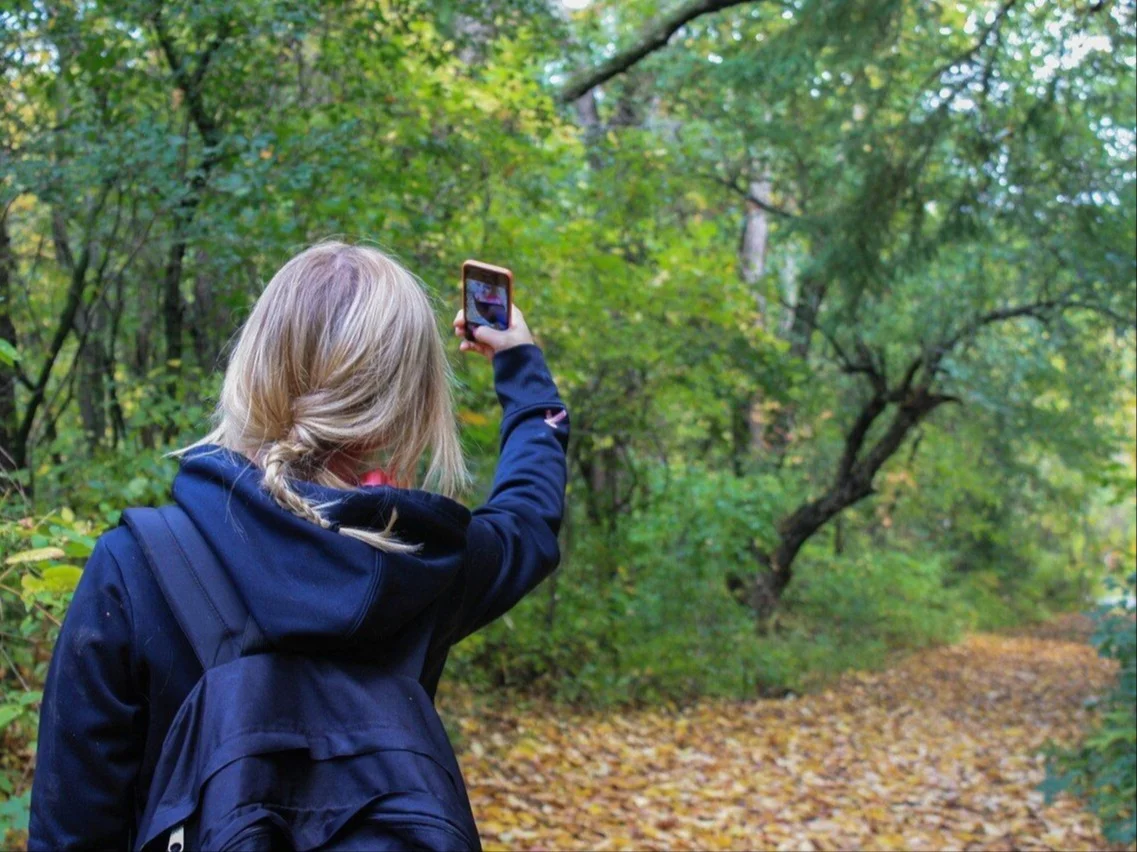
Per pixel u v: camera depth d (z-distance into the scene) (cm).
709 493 1149
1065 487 2327
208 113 587
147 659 116
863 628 1858
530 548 147
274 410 125
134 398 569
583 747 771
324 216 531
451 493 135
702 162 1382
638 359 909
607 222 977
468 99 682
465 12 645
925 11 962
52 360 547
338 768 111
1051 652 2053
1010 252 1281
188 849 106
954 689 1430
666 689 1055
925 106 997
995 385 1455
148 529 119
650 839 573
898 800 741
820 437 1820
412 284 133
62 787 116
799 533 1562
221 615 115
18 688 324
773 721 1023
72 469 518
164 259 617
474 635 808
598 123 1275
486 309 173
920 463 2162
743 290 971
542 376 172
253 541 116
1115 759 686
